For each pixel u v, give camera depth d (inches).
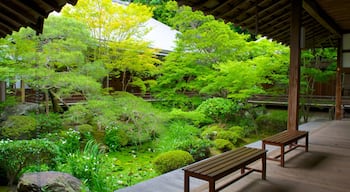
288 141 143.8
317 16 212.8
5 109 319.6
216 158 107.3
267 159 147.4
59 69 311.1
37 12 104.7
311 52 410.6
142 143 332.2
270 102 498.9
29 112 313.9
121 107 292.7
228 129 369.7
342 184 114.9
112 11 309.9
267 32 241.4
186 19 372.5
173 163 215.0
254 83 340.2
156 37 536.7
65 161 206.7
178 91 411.8
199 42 363.3
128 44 319.6
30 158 189.8
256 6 171.0
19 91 392.8
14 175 192.9
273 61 342.6
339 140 209.8
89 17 305.1
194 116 328.2
